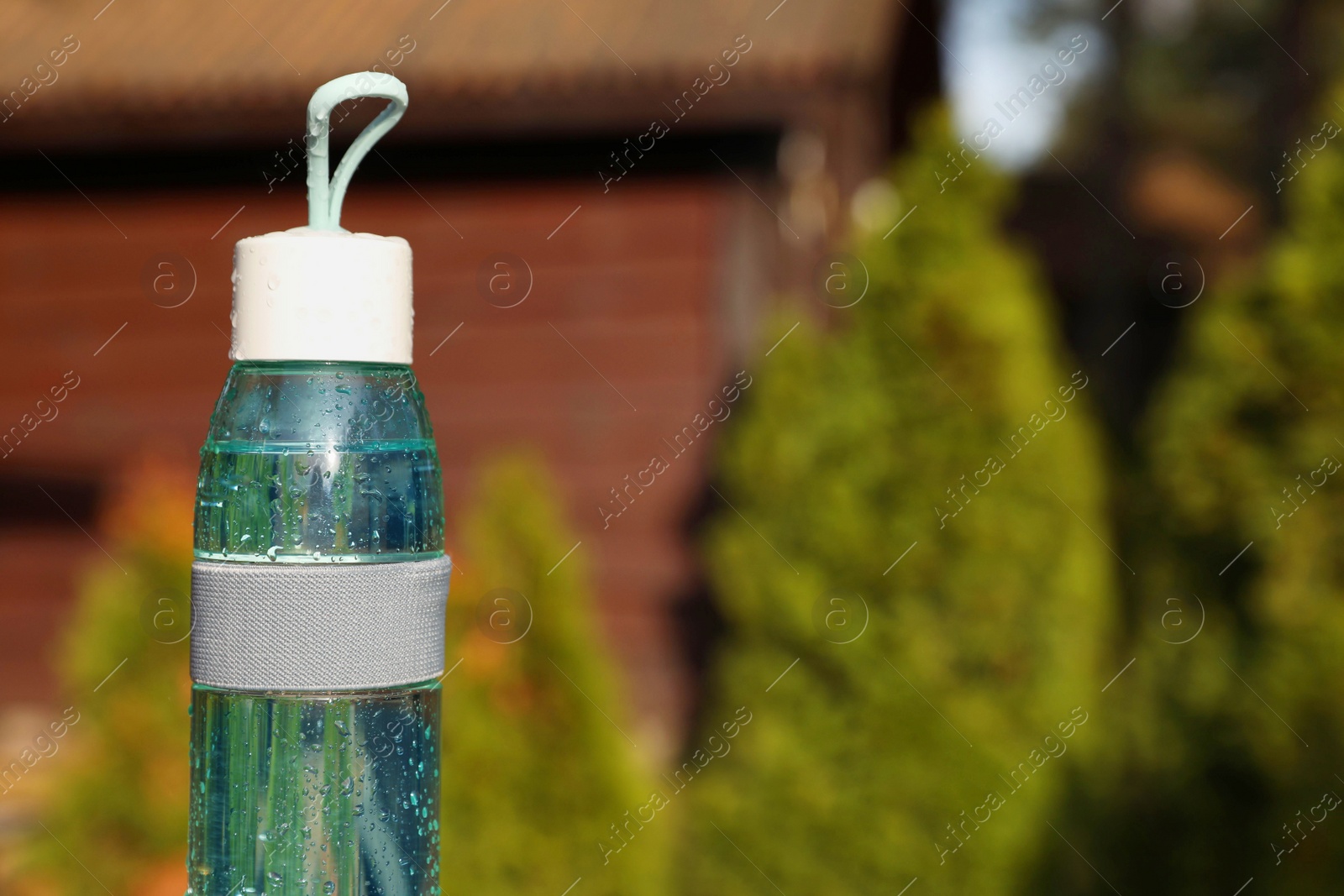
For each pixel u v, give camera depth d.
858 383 5.51
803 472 5.51
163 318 8.60
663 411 7.99
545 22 8.10
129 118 7.98
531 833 3.95
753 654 5.48
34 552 8.76
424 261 8.16
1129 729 5.48
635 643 7.90
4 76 8.19
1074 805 5.26
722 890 5.29
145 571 4.61
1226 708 5.26
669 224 7.98
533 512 4.20
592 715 4.05
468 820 3.92
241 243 1.04
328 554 1.00
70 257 8.65
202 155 8.45
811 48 7.32
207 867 1.00
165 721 4.46
